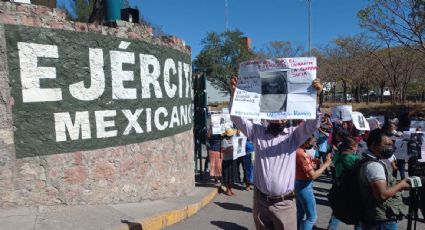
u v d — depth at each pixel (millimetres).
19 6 5539
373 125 13359
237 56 52000
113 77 6566
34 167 5754
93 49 6277
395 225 4016
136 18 7523
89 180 6297
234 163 9977
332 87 53312
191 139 9086
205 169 10742
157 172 7516
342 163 5535
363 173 4020
